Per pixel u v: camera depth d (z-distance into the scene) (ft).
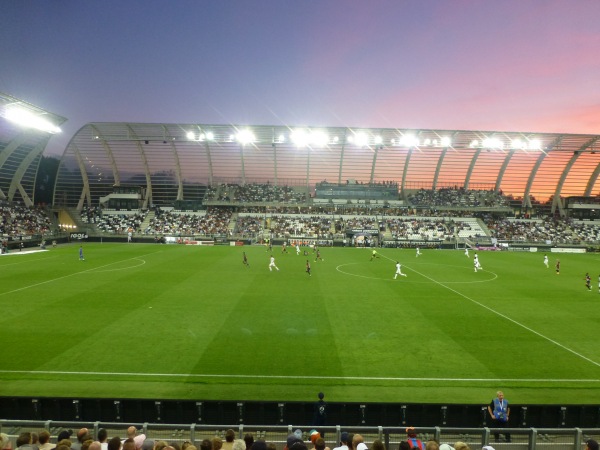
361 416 39.24
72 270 127.54
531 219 266.36
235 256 170.71
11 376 50.24
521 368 55.42
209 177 270.67
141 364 54.29
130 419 39.55
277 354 58.65
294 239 232.53
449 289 107.04
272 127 213.05
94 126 215.31
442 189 276.41
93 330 67.56
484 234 244.42
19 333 65.87
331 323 73.82
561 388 49.90
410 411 39.52
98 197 266.57
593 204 265.13
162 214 259.39
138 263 145.18
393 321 75.82
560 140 220.23
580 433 31.96
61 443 23.06
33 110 164.25
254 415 39.40
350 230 240.53
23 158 217.77
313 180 274.98
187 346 61.05
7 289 98.37
